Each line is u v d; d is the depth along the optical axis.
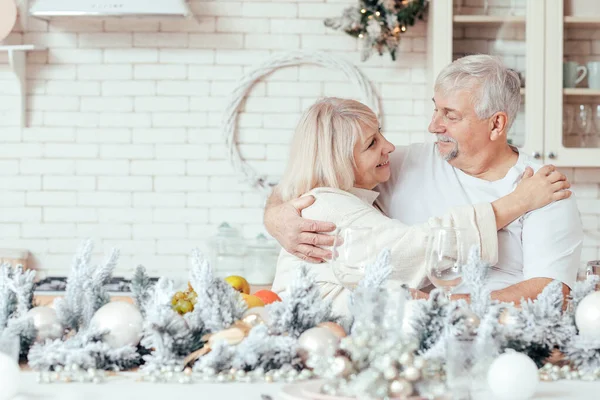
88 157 4.35
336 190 2.36
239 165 4.32
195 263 1.44
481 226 2.21
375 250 1.57
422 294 1.89
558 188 2.37
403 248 2.10
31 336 1.43
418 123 4.34
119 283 3.56
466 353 1.19
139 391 1.26
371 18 4.02
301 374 1.34
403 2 4.03
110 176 4.36
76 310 1.50
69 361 1.34
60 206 4.35
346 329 1.51
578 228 2.53
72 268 1.53
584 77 3.93
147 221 4.35
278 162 4.35
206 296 1.42
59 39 4.33
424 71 4.34
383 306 1.27
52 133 4.34
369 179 2.51
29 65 4.33
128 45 4.34
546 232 2.49
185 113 4.34
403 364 1.17
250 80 4.30
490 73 2.61
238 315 1.45
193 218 4.35
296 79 4.34
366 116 2.48
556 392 1.27
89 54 4.33
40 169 4.34
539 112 3.91
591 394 1.26
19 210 4.34
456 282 1.55
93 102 4.34
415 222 2.69
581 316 1.45
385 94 4.34
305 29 4.34
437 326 1.40
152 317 1.36
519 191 2.35
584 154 3.91
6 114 4.34
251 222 4.35
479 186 2.67
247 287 2.51
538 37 3.91
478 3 3.93
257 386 1.30
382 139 2.54
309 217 2.31
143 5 3.93
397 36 4.08
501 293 2.31
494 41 3.92
